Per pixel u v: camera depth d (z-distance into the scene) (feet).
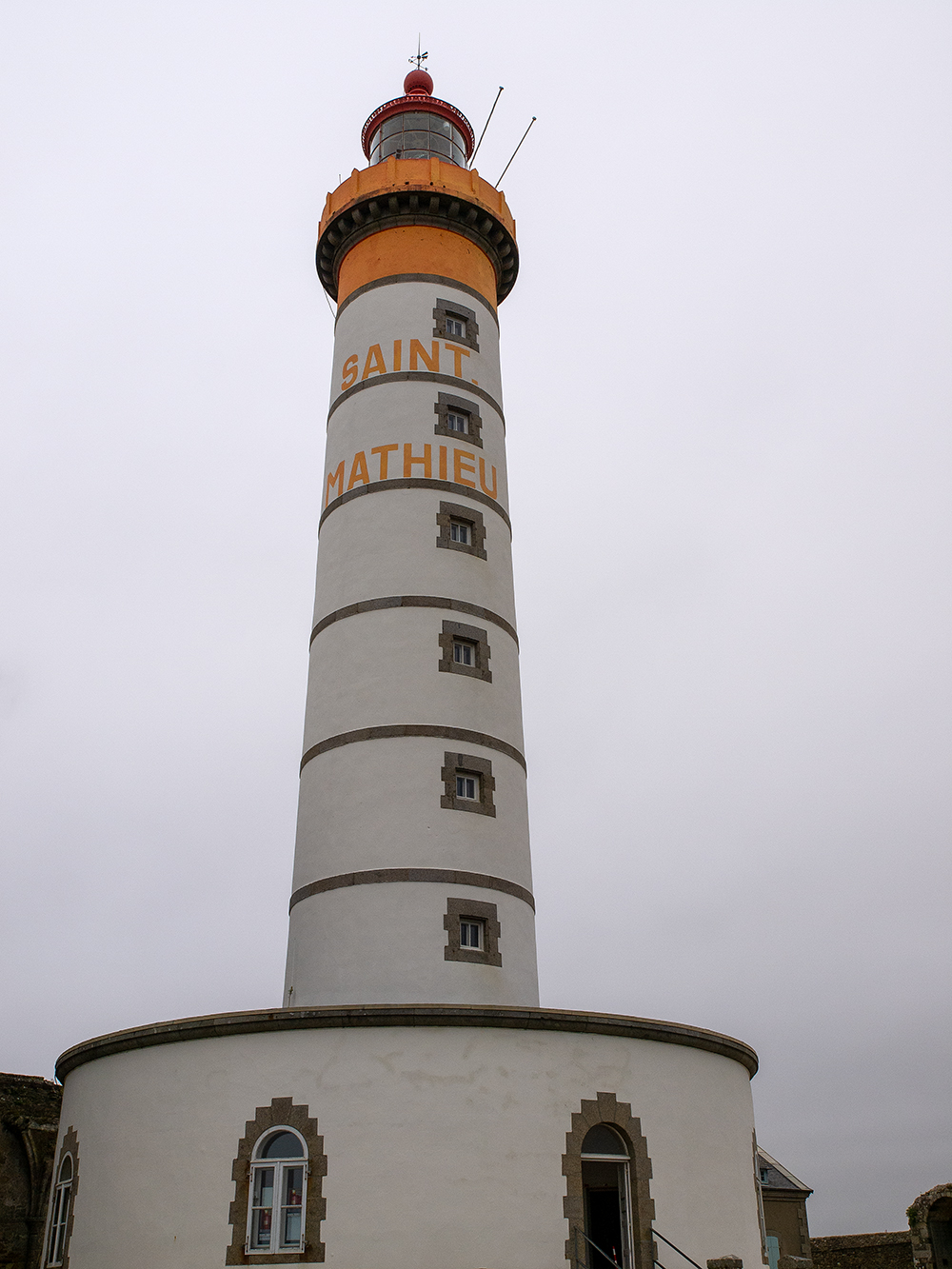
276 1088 73.92
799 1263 146.00
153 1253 72.79
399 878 93.91
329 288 138.10
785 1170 155.63
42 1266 84.07
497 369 126.11
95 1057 84.12
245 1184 72.08
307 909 96.94
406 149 138.82
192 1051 77.46
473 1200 70.74
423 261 124.77
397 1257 68.85
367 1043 74.23
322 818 99.91
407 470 112.47
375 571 108.27
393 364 118.73
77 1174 81.51
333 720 103.60
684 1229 76.59
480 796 100.48
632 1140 76.69
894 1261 146.30
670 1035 81.56
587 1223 87.92
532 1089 74.74
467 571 109.70
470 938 95.04
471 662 106.73
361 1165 71.00
